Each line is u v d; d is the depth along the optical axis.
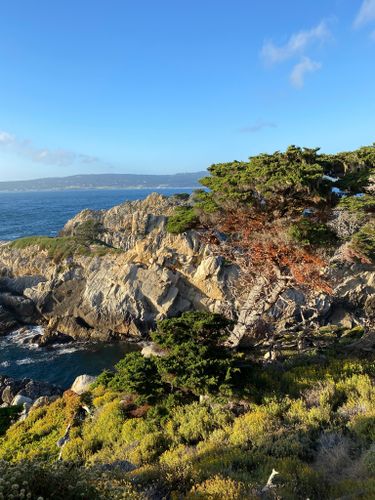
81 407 19.66
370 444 10.56
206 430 13.91
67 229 90.06
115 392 19.11
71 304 58.22
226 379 15.02
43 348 51.47
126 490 7.47
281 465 9.90
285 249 17.23
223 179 17.16
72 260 66.94
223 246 20.92
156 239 60.56
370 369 17.58
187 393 16.50
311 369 18.16
